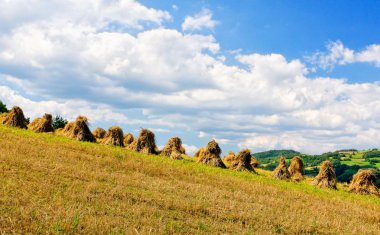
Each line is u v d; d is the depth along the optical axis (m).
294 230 12.64
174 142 34.53
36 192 12.06
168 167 22.67
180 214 12.43
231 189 19.06
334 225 14.04
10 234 8.71
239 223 12.52
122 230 9.78
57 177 14.49
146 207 12.38
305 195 21.00
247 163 32.19
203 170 25.11
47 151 20.05
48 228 9.28
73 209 10.75
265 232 11.75
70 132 33.31
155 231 9.93
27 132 29.89
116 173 17.78
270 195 19.14
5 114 36.31
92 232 9.38
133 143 33.59
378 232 14.03
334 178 30.19
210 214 13.03
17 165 15.35
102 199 12.44
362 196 27.23
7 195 11.28
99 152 23.75
